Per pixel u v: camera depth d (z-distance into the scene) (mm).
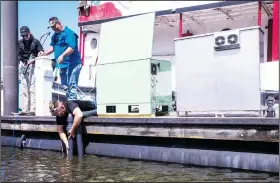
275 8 7395
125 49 5953
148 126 5367
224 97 4980
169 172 4527
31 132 7363
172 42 9758
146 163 5164
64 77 6512
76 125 5883
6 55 8609
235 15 8789
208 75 5117
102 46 6266
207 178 4160
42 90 7609
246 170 4465
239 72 4871
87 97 7602
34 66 8031
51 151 6684
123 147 5680
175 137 5086
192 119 4891
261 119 4348
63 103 6141
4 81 8633
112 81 6062
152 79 5742
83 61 9875
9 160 5633
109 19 9383
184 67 5332
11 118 7496
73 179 4246
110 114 6051
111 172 4594
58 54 6555
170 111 6348
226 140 4766
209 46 5125
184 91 5320
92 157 5848
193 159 4902
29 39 8180
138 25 5859
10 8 8602
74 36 6434
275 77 5969
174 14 8703
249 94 4793
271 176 4172
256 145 4527
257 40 4734
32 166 5086
